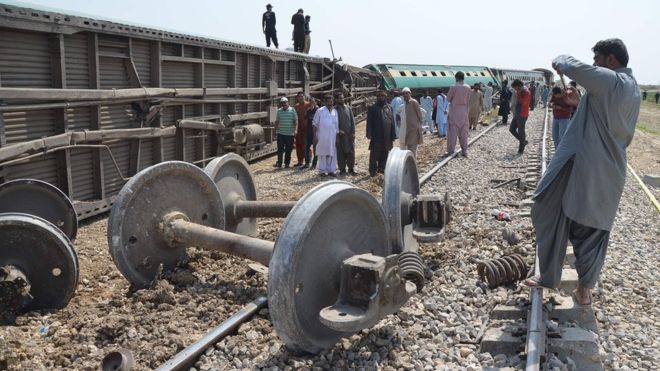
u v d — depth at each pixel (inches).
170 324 185.9
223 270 243.6
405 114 495.5
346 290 156.6
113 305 207.0
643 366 164.9
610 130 163.9
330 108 510.9
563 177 173.8
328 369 158.6
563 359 163.3
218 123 494.0
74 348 171.9
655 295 220.8
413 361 162.2
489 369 154.6
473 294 211.8
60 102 310.0
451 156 591.2
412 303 202.8
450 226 312.8
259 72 583.2
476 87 901.8
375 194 417.4
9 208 244.7
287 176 522.9
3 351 160.7
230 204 273.7
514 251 261.4
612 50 171.6
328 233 166.1
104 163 350.6
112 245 208.4
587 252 175.6
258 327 181.6
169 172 225.9
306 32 845.2
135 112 378.9
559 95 461.4
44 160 307.4
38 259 202.1
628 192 455.5
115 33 346.3
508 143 754.2
